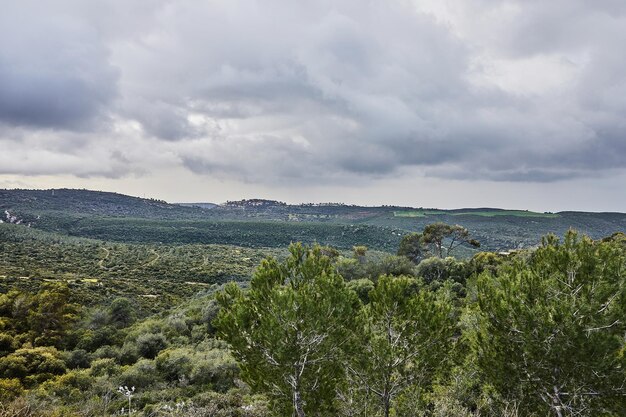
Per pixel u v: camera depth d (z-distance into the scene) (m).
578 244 10.08
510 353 9.55
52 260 88.25
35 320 36.50
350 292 10.24
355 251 63.44
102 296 58.78
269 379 9.34
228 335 9.33
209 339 37.22
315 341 9.05
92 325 41.22
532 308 9.27
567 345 8.40
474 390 12.58
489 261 43.84
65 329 38.66
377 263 49.44
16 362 28.12
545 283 9.55
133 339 37.09
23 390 23.41
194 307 50.62
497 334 9.82
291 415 9.33
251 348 9.23
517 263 11.37
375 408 10.47
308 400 9.38
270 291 9.51
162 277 84.75
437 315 10.16
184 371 28.09
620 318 8.56
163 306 60.81
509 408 9.71
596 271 9.36
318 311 9.01
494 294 10.20
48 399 21.64
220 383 26.16
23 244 102.44
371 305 10.64
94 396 22.78
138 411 20.64
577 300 8.88
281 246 147.88
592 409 8.58
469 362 11.13
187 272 90.44
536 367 8.98
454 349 10.70
